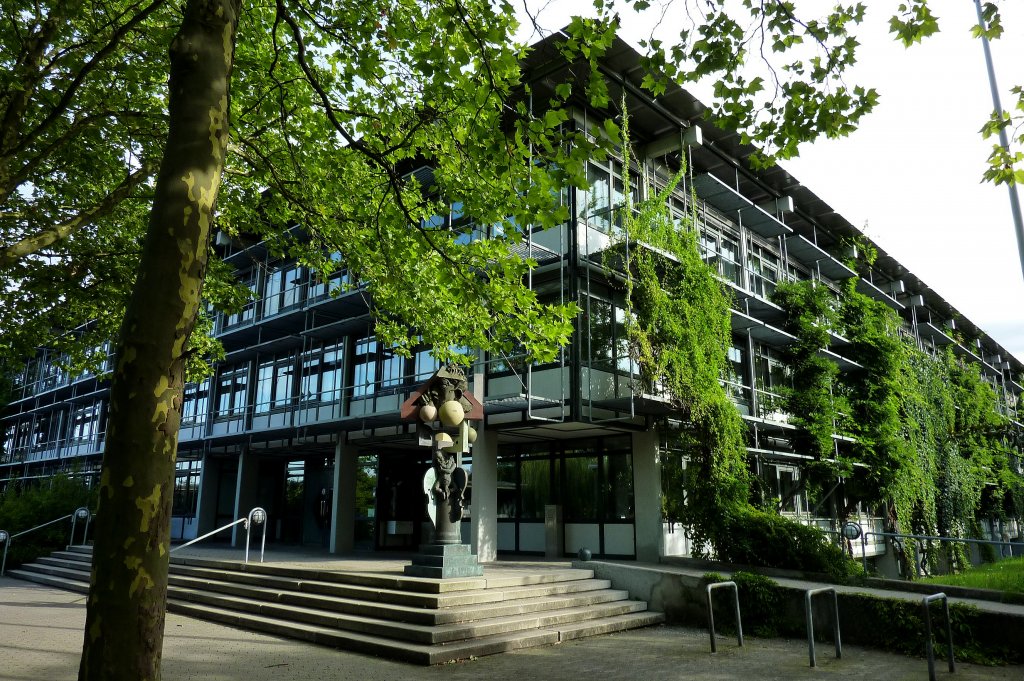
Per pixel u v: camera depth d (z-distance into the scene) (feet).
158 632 12.34
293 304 76.13
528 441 62.08
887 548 79.10
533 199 21.98
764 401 66.54
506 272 28.12
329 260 39.34
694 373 52.16
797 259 86.53
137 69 34.17
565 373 50.70
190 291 13.60
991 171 27.32
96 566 12.22
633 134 60.70
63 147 36.04
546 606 33.88
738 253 73.10
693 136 59.21
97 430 114.11
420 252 30.81
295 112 33.45
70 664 25.54
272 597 36.81
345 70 30.22
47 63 33.12
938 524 86.58
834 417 66.95
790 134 23.63
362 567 40.19
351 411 68.85
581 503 58.23
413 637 27.91
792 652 29.30
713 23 22.75
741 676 24.62
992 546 102.37
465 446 35.81
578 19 20.99
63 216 38.68
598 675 24.57
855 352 75.87
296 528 82.48
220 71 14.56
